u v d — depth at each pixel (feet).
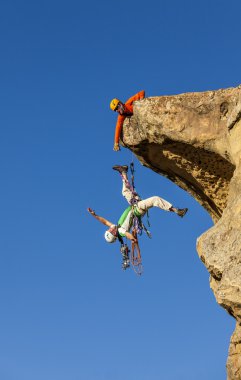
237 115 47.44
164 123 51.08
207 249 45.75
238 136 47.78
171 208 52.06
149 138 52.37
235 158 48.01
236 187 47.03
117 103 53.42
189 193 56.18
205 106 50.44
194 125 50.49
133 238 52.90
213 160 51.98
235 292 43.55
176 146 52.03
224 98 50.08
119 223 53.62
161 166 54.95
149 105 51.65
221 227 46.19
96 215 54.44
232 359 49.24
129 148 54.34
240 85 49.75
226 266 44.57
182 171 54.08
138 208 53.01
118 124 54.13
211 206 55.47
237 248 44.73
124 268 53.52
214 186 53.78
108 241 53.78
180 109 50.93
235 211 45.98
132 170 54.19
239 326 49.39
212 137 50.01
